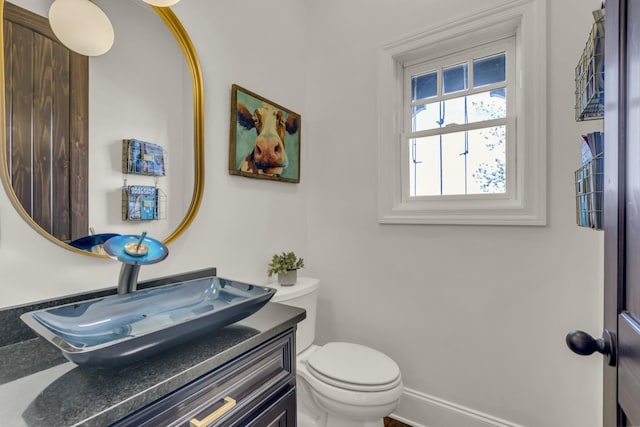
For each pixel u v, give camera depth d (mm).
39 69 855
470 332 1510
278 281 1601
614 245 570
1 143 793
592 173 876
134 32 1073
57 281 891
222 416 713
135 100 1072
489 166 1544
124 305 872
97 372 639
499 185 1518
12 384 604
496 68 1538
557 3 1308
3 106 796
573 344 626
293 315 972
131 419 561
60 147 893
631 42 502
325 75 1949
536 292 1362
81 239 924
